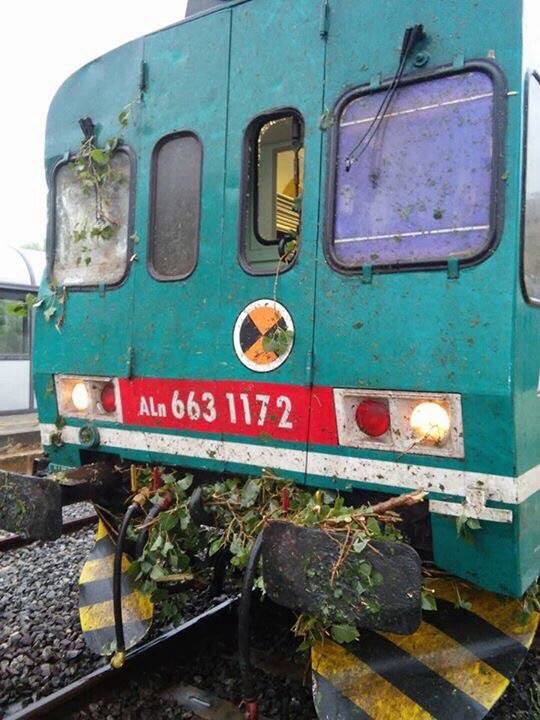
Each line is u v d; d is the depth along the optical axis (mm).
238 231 3035
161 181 3373
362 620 2330
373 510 2420
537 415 2553
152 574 3008
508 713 3176
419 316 2510
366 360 2627
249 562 2551
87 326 3605
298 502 2797
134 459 3408
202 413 3133
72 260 3758
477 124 2447
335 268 2729
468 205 2455
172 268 3314
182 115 3266
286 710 3133
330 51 2801
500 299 2344
